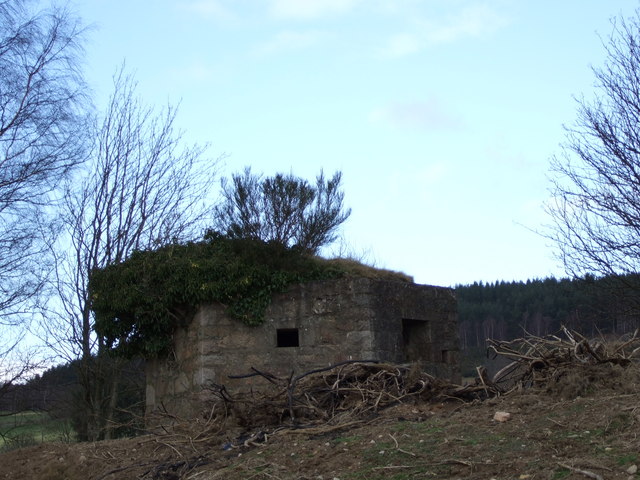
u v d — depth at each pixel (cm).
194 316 1430
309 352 1407
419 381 997
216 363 1397
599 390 830
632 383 828
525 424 749
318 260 1495
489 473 649
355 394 984
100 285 1502
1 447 2162
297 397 991
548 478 613
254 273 1427
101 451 1008
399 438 770
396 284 1457
